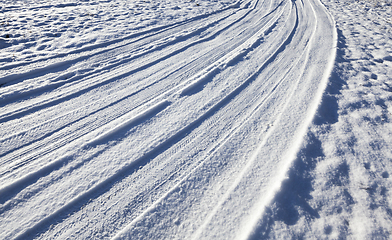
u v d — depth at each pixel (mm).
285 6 9859
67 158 2637
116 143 2885
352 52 5438
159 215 2107
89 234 1972
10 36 5535
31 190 2279
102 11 7922
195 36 6480
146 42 5922
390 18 9320
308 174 2375
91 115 3348
